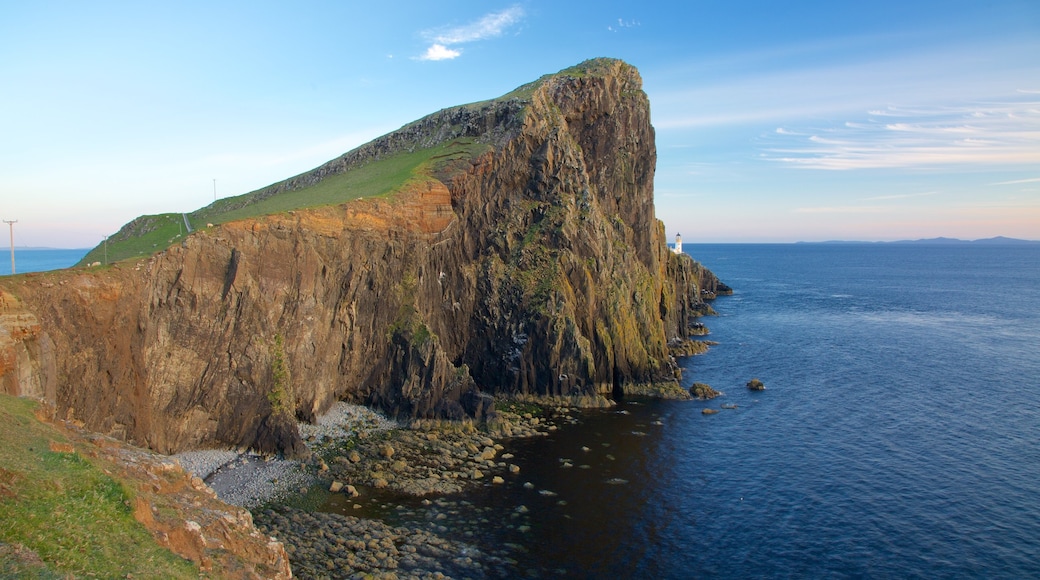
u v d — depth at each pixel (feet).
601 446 216.33
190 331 182.80
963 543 154.51
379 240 249.75
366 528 151.33
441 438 219.61
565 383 271.49
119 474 92.84
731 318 537.65
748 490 182.60
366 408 244.22
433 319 273.75
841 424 242.78
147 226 285.23
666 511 168.76
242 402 192.75
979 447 217.97
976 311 597.52
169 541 80.89
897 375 325.01
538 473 191.52
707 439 224.94
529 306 281.95
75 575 64.23
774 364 350.43
